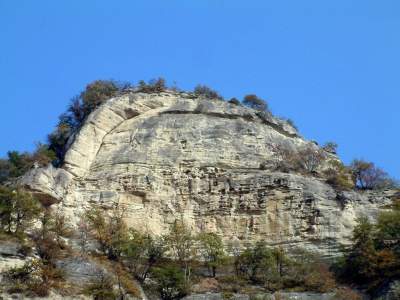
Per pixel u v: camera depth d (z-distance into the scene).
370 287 69.12
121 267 72.00
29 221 72.25
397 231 73.31
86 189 81.56
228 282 72.69
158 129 88.06
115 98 91.31
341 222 77.50
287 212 79.31
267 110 99.19
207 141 87.06
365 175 90.12
